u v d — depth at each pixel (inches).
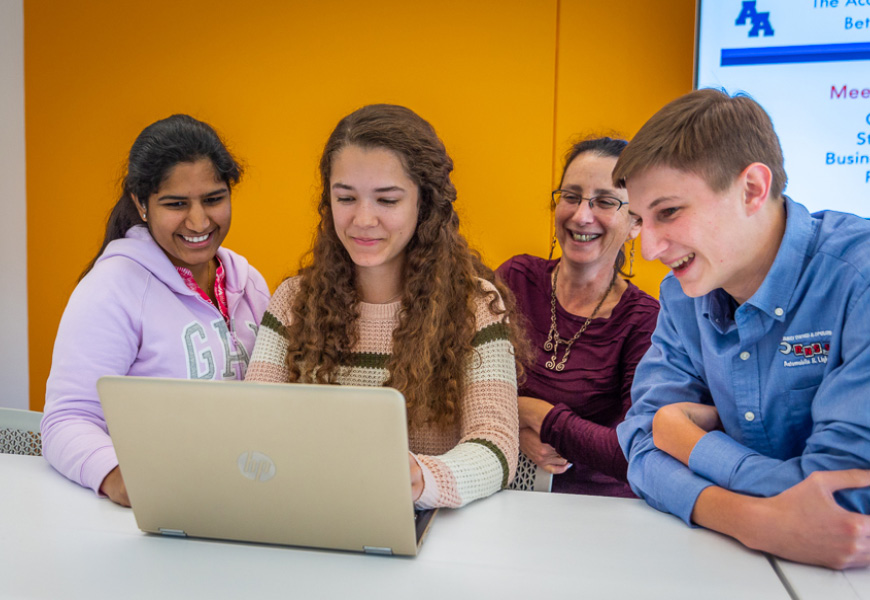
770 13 84.2
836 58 83.0
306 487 37.6
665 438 45.5
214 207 57.9
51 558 38.6
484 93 98.7
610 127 95.5
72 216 113.6
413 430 54.1
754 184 39.3
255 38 105.0
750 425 45.3
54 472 51.0
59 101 111.9
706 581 36.3
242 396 36.3
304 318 55.2
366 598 34.6
